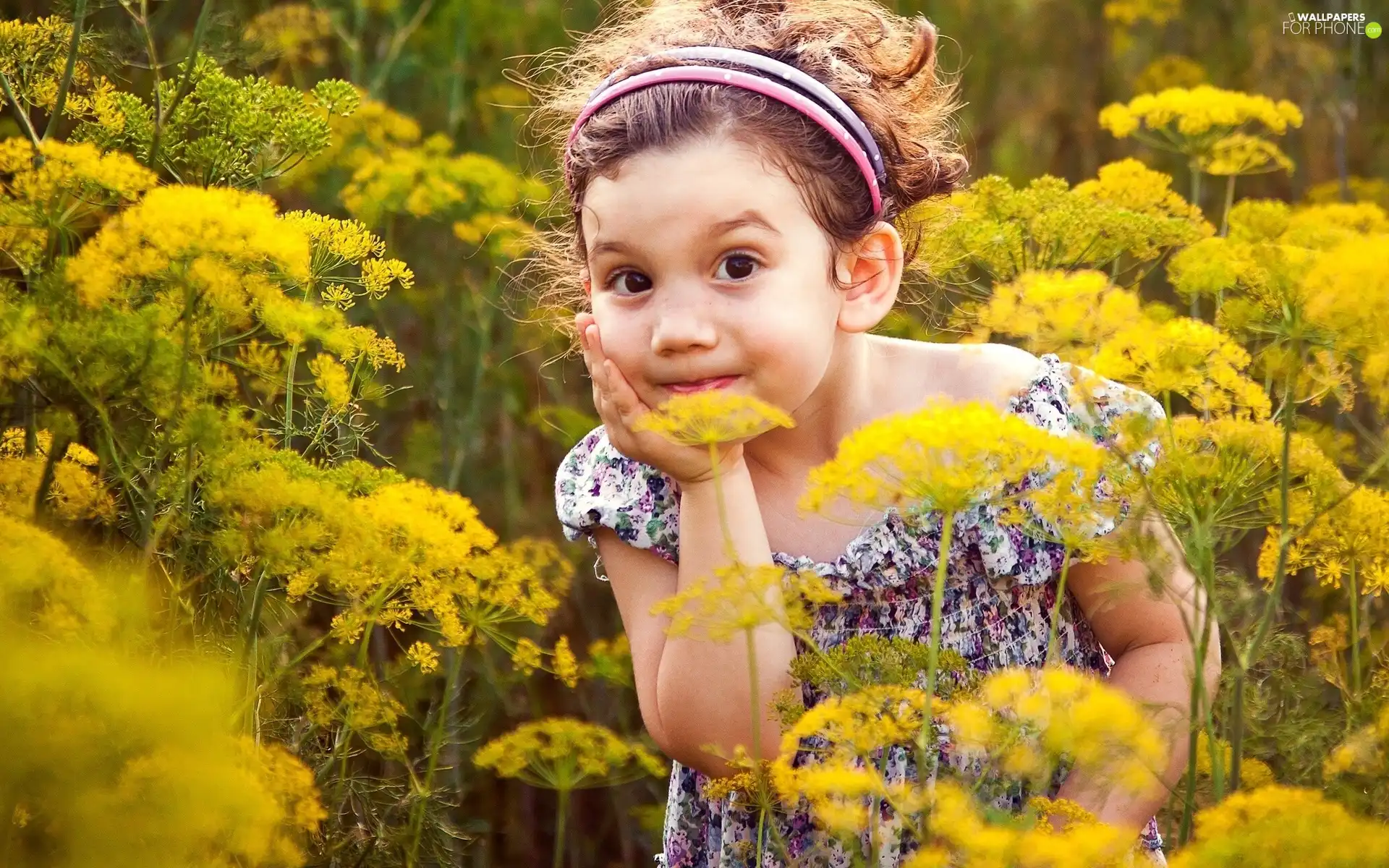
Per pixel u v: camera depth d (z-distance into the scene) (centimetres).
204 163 193
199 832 132
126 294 161
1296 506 168
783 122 159
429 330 333
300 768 157
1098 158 435
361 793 195
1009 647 177
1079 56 454
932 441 124
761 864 177
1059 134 445
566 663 198
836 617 178
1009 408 180
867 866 136
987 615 177
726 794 161
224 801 129
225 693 143
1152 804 162
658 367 155
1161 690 170
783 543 180
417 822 193
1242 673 146
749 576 135
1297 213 201
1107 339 144
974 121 441
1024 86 449
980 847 120
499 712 301
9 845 139
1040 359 186
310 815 156
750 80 160
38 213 169
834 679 143
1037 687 150
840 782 127
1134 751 123
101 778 129
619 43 195
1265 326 161
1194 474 141
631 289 157
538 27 379
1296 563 178
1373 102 421
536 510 328
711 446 132
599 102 165
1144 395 182
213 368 175
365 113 312
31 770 128
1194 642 138
